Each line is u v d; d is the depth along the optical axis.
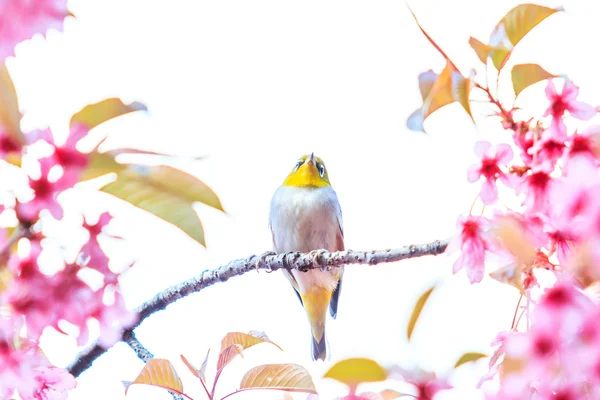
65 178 1.17
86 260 1.27
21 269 1.25
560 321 1.29
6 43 1.04
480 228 1.48
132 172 1.18
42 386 1.44
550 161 1.52
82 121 1.17
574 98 1.55
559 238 1.40
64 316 1.28
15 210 1.20
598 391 1.33
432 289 1.34
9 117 1.14
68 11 1.06
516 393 1.33
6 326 1.28
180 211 1.20
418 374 1.42
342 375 1.34
